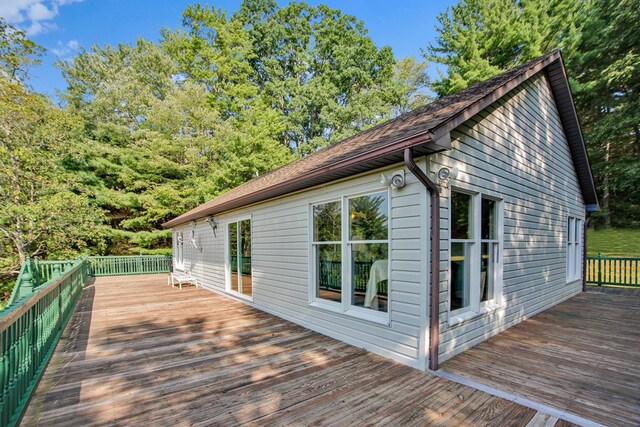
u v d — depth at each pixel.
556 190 6.84
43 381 3.24
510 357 3.72
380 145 3.55
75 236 12.08
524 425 2.38
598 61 14.13
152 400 2.83
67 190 11.99
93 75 19.88
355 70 20.50
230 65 18.98
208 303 7.40
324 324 4.84
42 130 11.28
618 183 14.59
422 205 3.44
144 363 3.71
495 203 4.77
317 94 19.84
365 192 4.18
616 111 13.66
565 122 7.12
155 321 5.70
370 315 4.15
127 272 13.94
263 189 5.57
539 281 5.99
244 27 22.34
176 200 15.24
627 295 7.84
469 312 4.16
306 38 21.92
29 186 11.32
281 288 5.98
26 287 5.15
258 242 6.78
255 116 16.52
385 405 2.68
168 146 15.05
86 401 2.83
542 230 6.13
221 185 15.05
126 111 17.80
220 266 8.77
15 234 10.66
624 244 14.16
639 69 12.47
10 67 10.88
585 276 8.61
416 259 3.50
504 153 4.89
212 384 3.13
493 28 15.74
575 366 3.46
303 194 5.37
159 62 19.23
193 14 20.25
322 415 2.54
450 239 3.70
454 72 16.42
